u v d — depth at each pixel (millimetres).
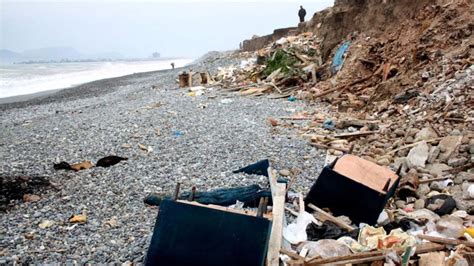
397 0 23281
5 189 9727
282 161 11352
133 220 8070
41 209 8734
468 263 5281
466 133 10812
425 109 14289
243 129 15156
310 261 5438
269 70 28281
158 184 10000
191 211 5738
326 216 7348
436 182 8562
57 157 12836
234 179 10055
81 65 130125
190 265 5648
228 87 27469
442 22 19062
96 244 7109
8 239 7352
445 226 6219
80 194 9555
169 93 27609
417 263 5434
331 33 28047
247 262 5559
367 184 7473
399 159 10125
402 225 6797
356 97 19469
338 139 13164
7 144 15016
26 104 29984
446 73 15906
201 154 12258
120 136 14969
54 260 6609
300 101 21391
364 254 5496
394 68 19766
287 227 6914
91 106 25359
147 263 5695
